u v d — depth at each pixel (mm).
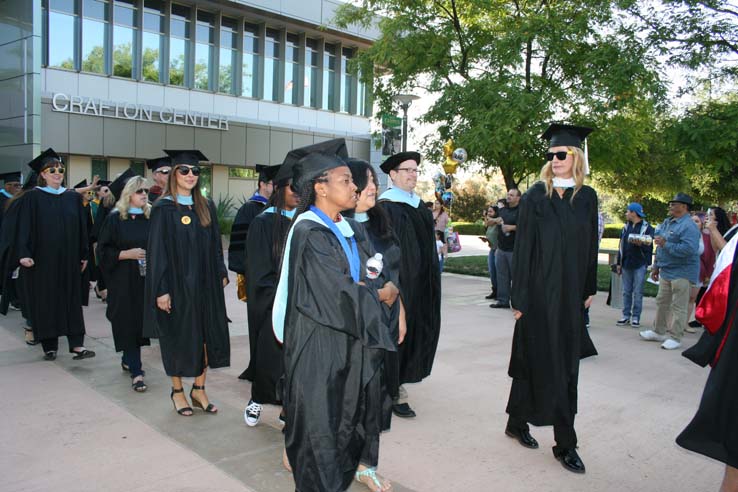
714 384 2969
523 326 3785
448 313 9148
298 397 2670
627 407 4859
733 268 3096
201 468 3609
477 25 13539
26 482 3383
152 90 20141
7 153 16938
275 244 3967
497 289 9812
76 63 18500
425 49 13750
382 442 4074
